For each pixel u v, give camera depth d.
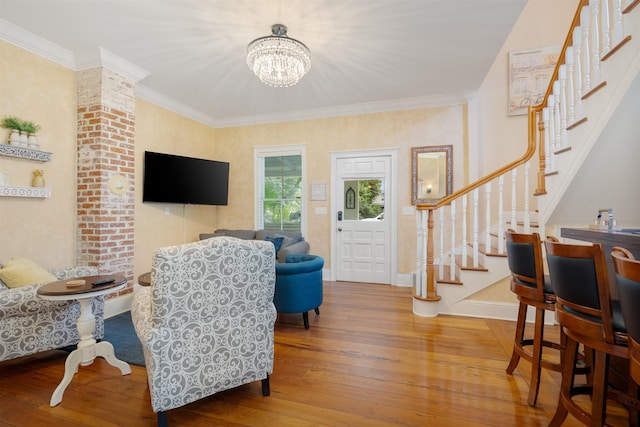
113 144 3.32
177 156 4.36
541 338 1.74
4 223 2.70
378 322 3.07
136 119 3.97
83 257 3.23
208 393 1.64
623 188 2.49
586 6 2.27
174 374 1.53
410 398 1.82
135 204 3.96
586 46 2.26
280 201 5.27
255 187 5.32
